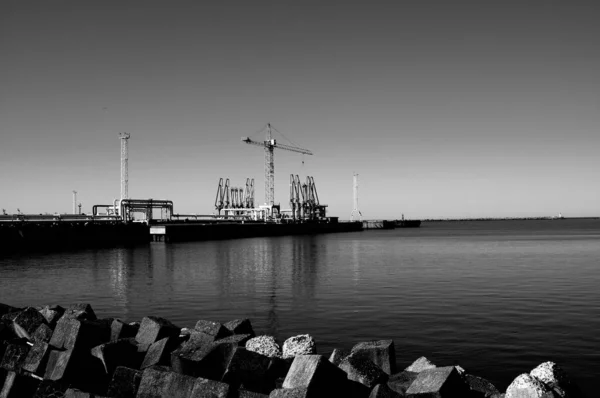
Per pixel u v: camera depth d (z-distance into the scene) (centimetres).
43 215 7956
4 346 1205
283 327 1936
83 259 5666
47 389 952
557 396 866
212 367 1002
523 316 2091
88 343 1147
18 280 3662
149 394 896
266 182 16625
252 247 8188
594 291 2822
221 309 2355
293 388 823
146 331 1189
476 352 1541
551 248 7262
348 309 2298
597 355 1492
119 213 9881
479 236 12888
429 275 3781
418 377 931
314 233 16125
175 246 8331
